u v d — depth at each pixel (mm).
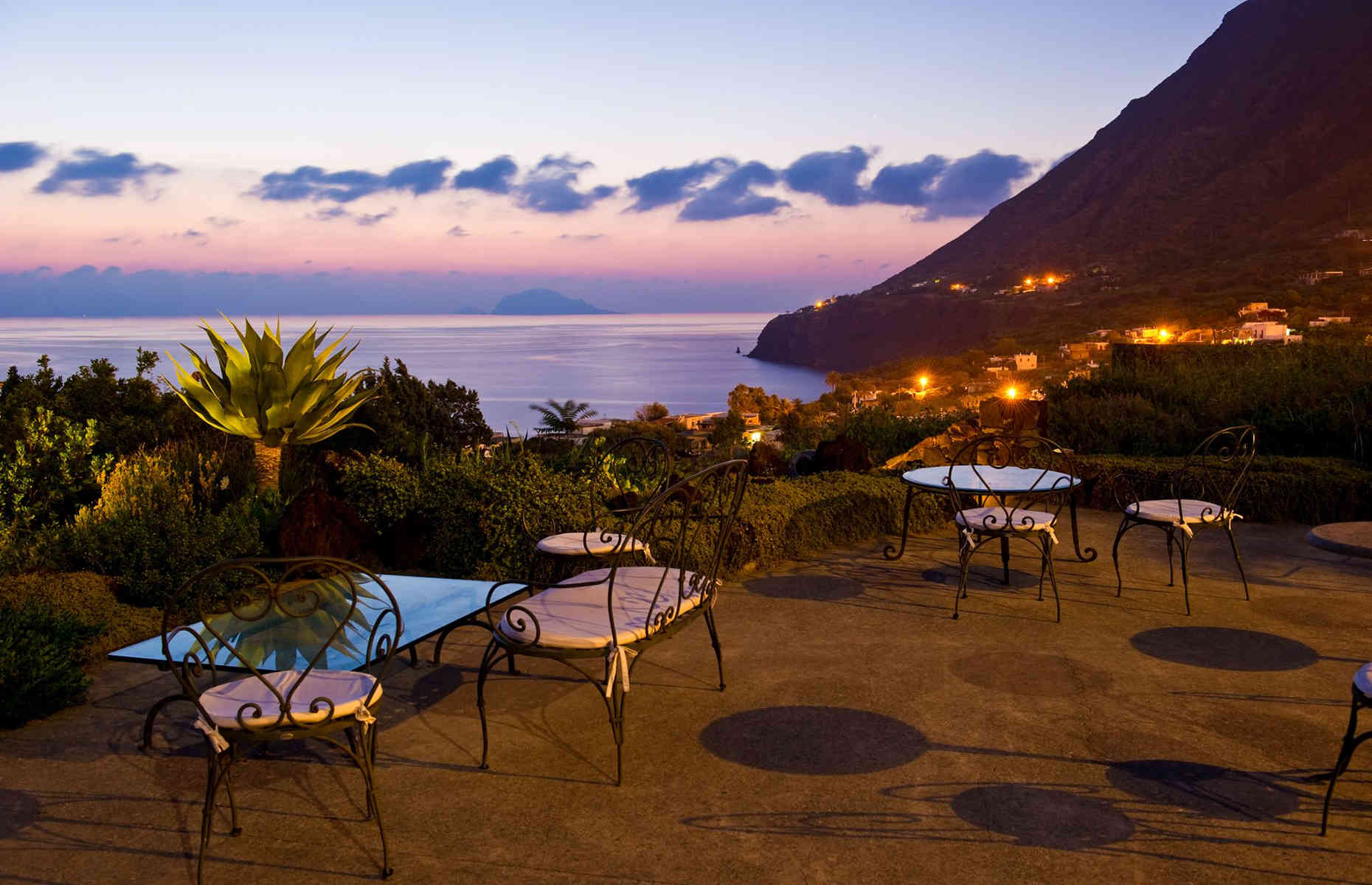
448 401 8992
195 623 3785
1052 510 7668
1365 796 2789
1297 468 7309
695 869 2434
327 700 2434
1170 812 2707
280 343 5934
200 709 2434
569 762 3129
